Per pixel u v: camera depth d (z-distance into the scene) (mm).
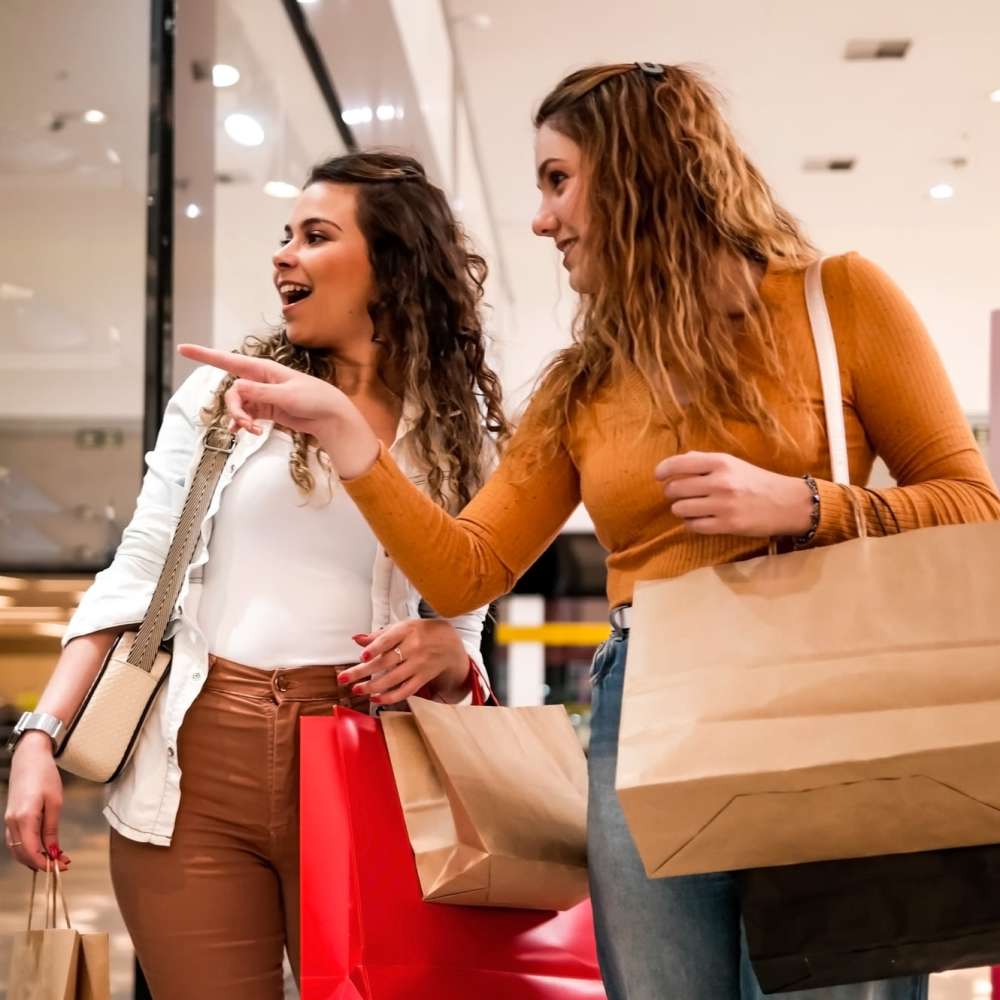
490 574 1671
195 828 1791
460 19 6469
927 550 1299
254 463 1909
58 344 2979
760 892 1323
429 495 2033
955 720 1227
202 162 3021
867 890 1304
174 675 1816
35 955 1606
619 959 1478
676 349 1491
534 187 8664
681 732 1284
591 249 1616
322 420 1586
